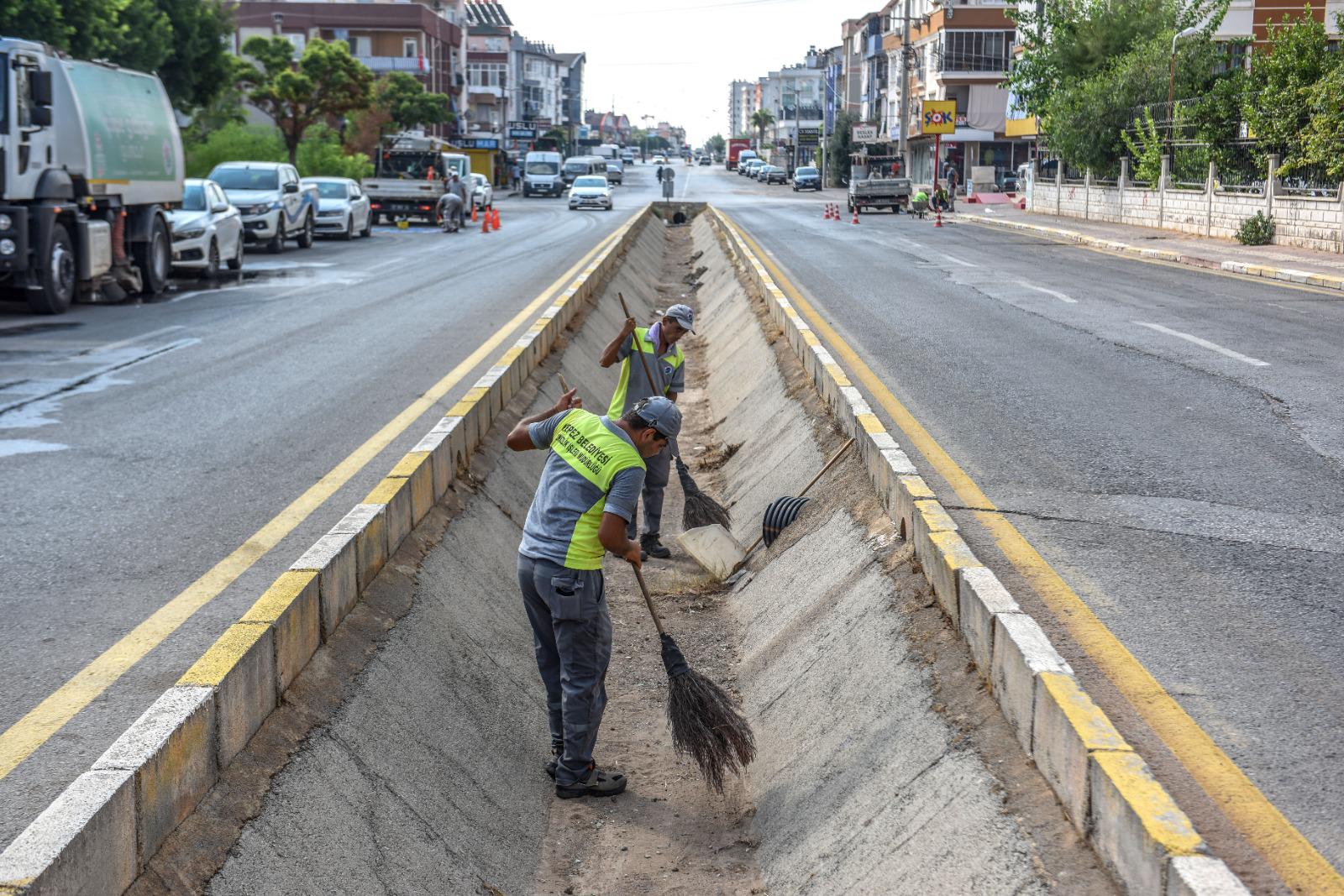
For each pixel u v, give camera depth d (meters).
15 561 6.43
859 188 49.50
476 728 5.61
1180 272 21.72
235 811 3.92
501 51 121.75
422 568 6.43
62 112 16.98
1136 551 6.15
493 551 7.52
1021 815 3.86
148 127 19.62
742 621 7.55
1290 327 14.16
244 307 18.02
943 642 5.16
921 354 12.30
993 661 4.57
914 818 4.31
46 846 3.00
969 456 8.06
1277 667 4.73
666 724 6.35
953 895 3.79
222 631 5.47
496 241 33.72
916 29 78.69
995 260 24.50
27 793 3.98
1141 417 9.32
